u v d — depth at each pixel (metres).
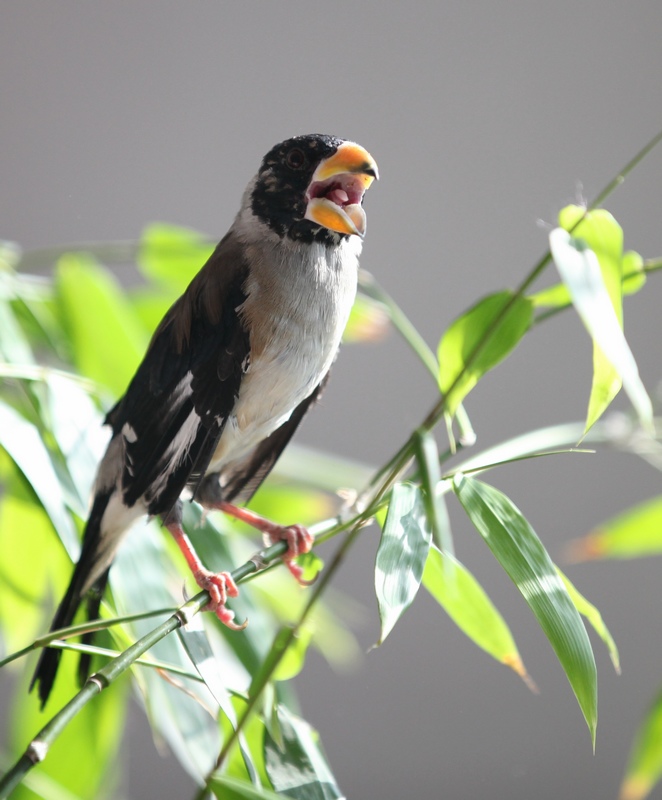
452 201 8.01
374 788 7.54
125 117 8.04
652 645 7.68
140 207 8.00
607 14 8.02
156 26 8.08
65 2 8.03
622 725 7.60
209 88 8.06
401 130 8.02
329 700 7.62
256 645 3.39
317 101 8.04
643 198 7.91
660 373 7.79
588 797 7.55
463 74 8.05
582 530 7.82
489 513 2.50
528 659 7.73
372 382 7.98
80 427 3.31
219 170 8.03
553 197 7.96
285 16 8.11
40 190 7.94
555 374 7.96
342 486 4.47
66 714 2.07
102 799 3.70
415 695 7.67
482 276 7.95
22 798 3.10
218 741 3.09
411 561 2.33
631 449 3.73
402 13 8.09
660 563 7.73
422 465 2.42
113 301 3.96
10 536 3.68
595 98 7.99
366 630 7.67
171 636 3.15
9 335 3.67
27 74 7.98
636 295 7.86
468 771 7.60
